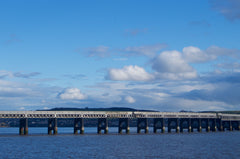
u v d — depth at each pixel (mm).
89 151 140500
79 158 121438
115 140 194375
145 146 162625
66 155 128500
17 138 199750
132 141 189375
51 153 133750
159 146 163375
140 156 127562
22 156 125375
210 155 131375
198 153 137125
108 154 132000
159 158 123188
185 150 147250
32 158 121000
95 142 179875
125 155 129750
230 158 124188
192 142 188250
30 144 165750
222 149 152000
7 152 135375
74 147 154750
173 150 146875
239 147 161750
